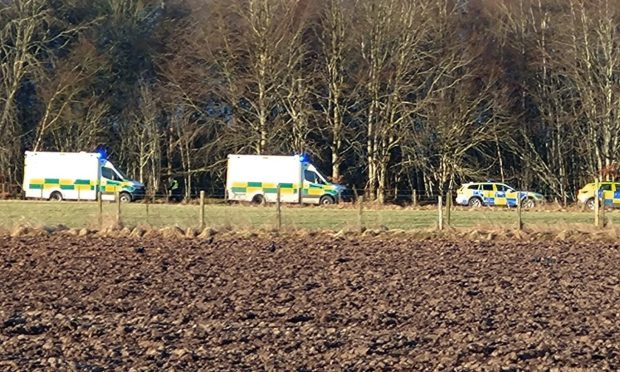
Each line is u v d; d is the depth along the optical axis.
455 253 38.81
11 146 82.25
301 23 82.75
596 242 43.38
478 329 22.78
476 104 81.88
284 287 29.66
